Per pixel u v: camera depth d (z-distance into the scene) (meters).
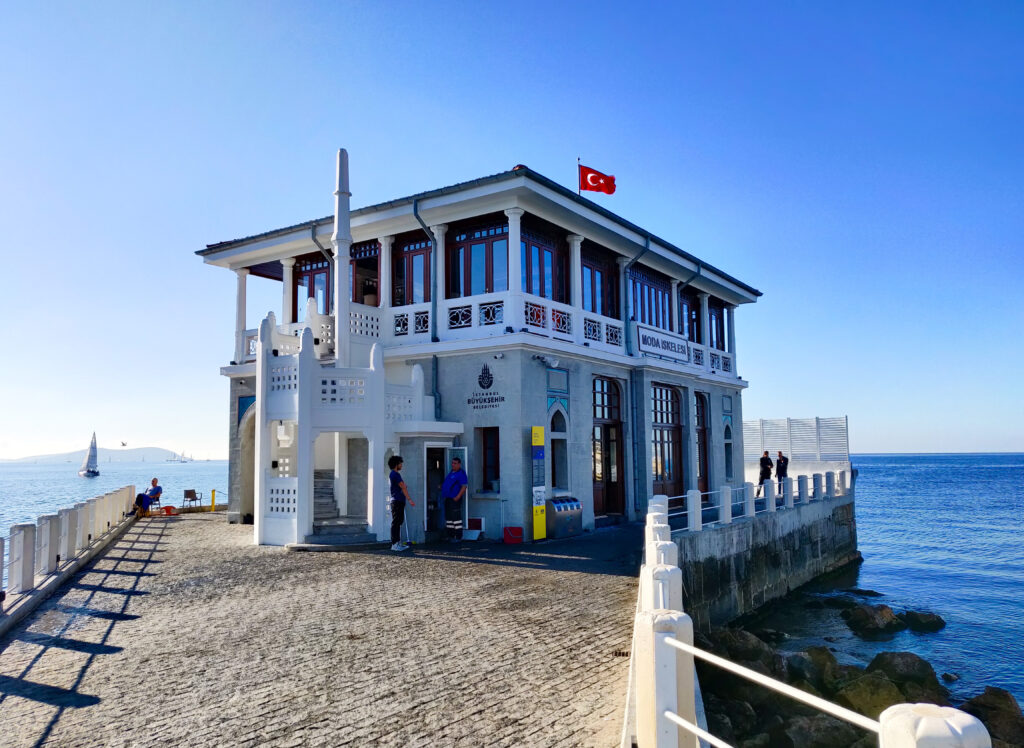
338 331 17.28
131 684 6.51
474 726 5.49
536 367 17.58
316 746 5.16
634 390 22.03
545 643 7.73
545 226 19.70
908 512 55.88
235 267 23.59
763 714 10.12
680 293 27.88
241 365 21.42
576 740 5.21
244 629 8.38
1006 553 32.28
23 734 5.40
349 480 18.23
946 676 14.14
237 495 21.30
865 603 19.69
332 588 10.75
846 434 38.31
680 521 20.66
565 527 17.47
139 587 10.96
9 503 69.50
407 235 20.17
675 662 3.71
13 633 8.29
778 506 21.38
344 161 17.58
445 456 17.64
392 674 6.73
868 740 9.29
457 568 12.54
